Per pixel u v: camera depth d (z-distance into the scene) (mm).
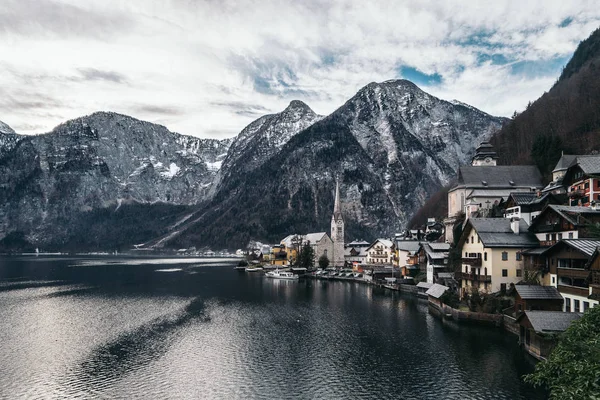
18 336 74500
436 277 113938
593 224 60344
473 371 54625
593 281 55656
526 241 82250
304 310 97812
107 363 60250
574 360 36281
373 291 132125
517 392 48219
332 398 48156
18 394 49938
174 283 154625
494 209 116000
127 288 138625
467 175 138875
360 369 56781
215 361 60875
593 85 196750
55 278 170875
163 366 58906
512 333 71375
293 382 52844
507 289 81000
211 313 94688
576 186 90750
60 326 81875
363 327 79438
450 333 72938
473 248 89438
